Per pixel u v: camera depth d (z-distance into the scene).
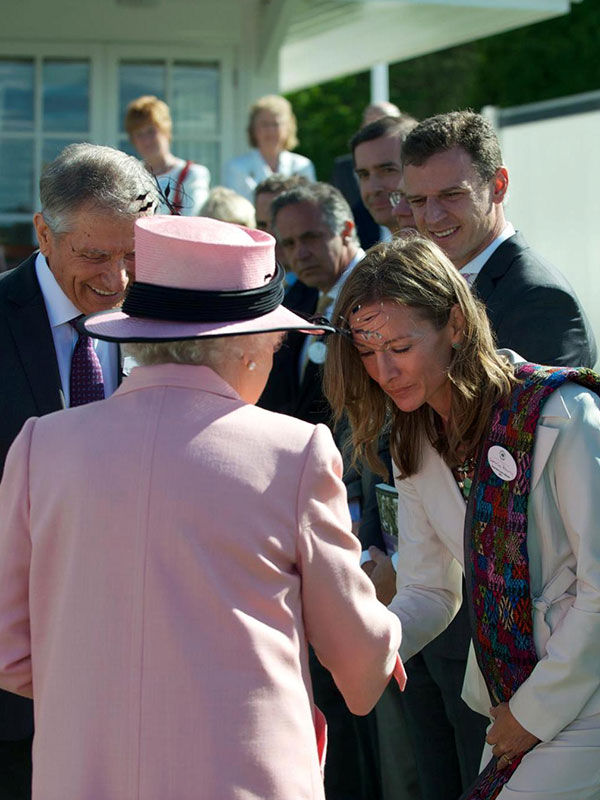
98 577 1.91
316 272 4.37
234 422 1.97
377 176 4.66
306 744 1.91
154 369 2.03
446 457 2.55
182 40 8.37
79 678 1.89
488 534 2.38
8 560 2.03
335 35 9.91
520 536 2.33
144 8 8.27
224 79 8.41
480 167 3.34
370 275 2.40
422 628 2.66
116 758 1.85
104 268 2.70
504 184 3.44
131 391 2.03
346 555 1.99
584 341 3.22
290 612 1.92
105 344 2.95
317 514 1.95
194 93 8.41
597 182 8.02
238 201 5.41
